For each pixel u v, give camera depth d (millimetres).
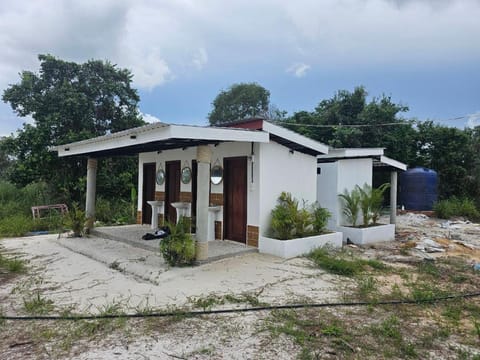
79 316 3982
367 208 9820
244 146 7617
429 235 10609
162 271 5762
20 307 4363
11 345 3324
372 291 5020
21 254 7449
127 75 15422
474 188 17766
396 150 17562
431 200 15938
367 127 17594
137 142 6242
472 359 3088
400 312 4234
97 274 5906
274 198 7613
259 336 3539
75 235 9148
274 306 4359
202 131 5734
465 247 8625
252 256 6938
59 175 14141
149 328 3713
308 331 3658
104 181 14508
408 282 5543
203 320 3941
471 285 5477
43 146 13477
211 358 3102
